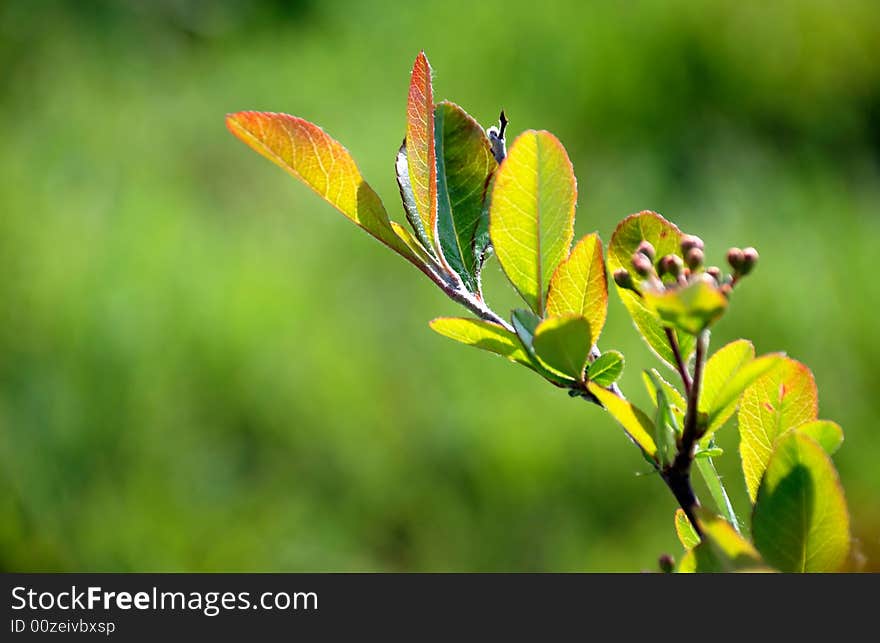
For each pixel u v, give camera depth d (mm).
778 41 10305
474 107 9898
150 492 6930
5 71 9477
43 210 8195
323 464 7219
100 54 9883
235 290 7754
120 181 8758
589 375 1508
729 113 10148
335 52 10531
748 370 1368
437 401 7453
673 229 1594
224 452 7203
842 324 8219
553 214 1550
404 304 8094
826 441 1431
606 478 7125
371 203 1603
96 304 7566
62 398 7180
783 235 8938
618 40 10195
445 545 6977
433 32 10523
